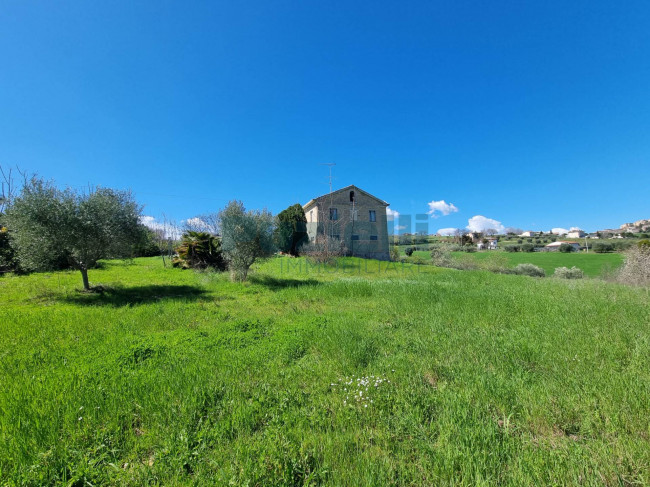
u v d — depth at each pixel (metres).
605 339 4.20
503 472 1.85
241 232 11.78
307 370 3.55
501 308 6.50
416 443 2.13
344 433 2.27
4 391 2.84
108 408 2.57
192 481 1.76
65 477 1.81
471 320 5.76
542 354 3.74
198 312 6.82
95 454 2.06
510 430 2.30
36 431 2.21
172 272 15.29
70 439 2.20
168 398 2.74
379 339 4.61
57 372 3.34
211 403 2.71
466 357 3.84
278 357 3.96
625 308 5.95
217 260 17.23
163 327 5.66
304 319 6.11
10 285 9.96
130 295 8.98
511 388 2.87
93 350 4.16
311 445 2.12
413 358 3.87
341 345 4.22
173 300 8.16
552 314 5.75
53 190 8.07
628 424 2.27
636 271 14.03
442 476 1.82
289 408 2.64
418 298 7.88
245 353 4.09
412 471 1.88
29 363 3.66
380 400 2.71
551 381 3.02
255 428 2.41
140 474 1.87
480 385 2.92
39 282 10.60
